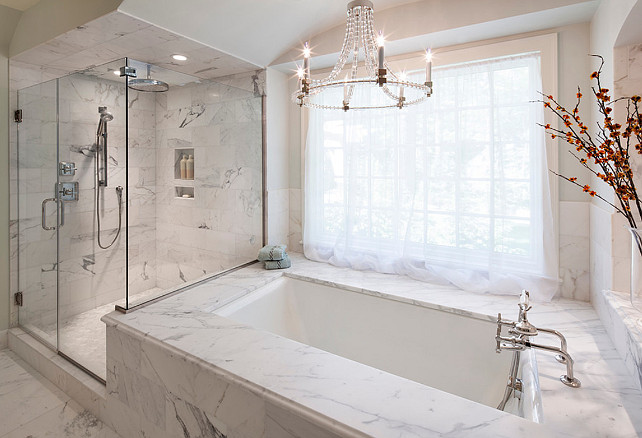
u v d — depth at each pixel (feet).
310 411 3.63
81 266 6.89
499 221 7.18
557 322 5.87
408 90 8.11
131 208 6.23
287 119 10.21
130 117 6.16
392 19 7.54
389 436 3.27
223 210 8.30
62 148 7.24
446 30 6.97
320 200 9.53
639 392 4.03
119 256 6.24
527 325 4.44
